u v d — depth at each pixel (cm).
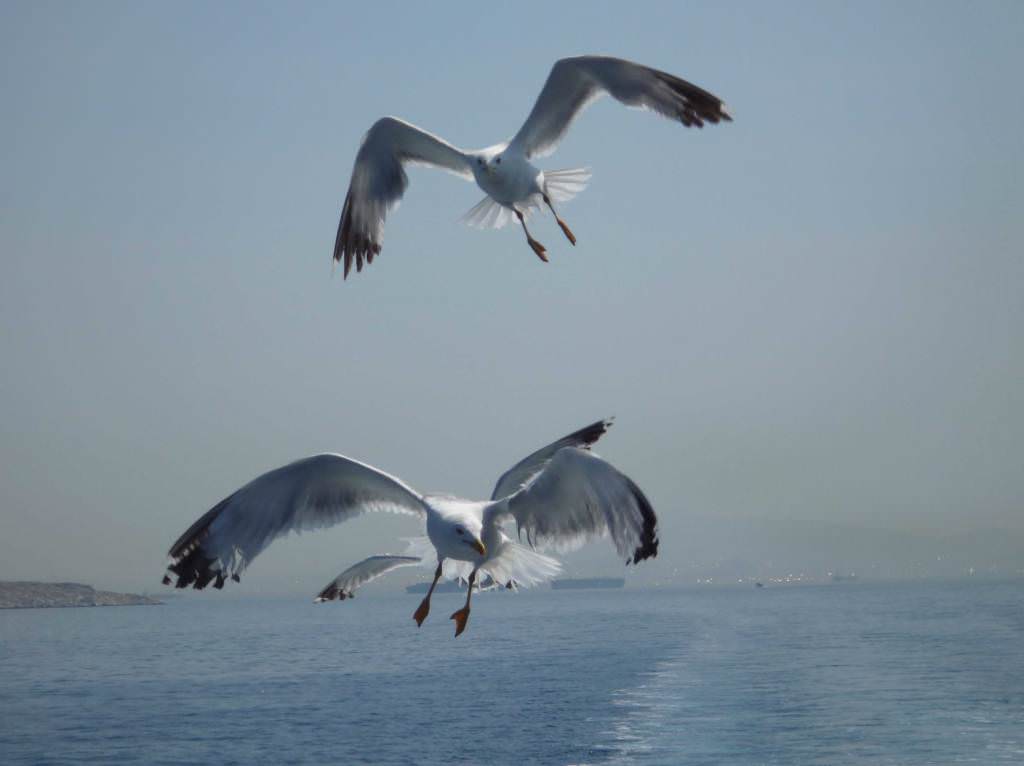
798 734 2127
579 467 673
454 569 898
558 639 5772
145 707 3056
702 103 1059
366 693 3238
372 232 1311
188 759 2173
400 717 2666
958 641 4525
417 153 1316
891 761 1831
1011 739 2014
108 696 3391
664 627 6762
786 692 2805
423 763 2039
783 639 5056
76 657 5362
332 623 9794
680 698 2775
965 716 2297
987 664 3419
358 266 1295
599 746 2103
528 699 2928
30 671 4516
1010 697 2586
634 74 1108
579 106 1258
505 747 2155
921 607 9175
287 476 754
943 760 1827
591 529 705
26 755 2275
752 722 2305
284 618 12338
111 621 12125
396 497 809
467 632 7069
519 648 5103
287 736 2420
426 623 9150
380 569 1596
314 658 4816
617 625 7275
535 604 15500
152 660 5003
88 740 2453
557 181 1362
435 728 2456
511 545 890
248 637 7169
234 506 739
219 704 3078
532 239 1294
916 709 2417
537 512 727
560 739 2216
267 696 3241
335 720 2653
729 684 3045
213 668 4406
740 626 6544
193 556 718
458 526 800
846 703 2550
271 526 754
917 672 3216
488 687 3288
